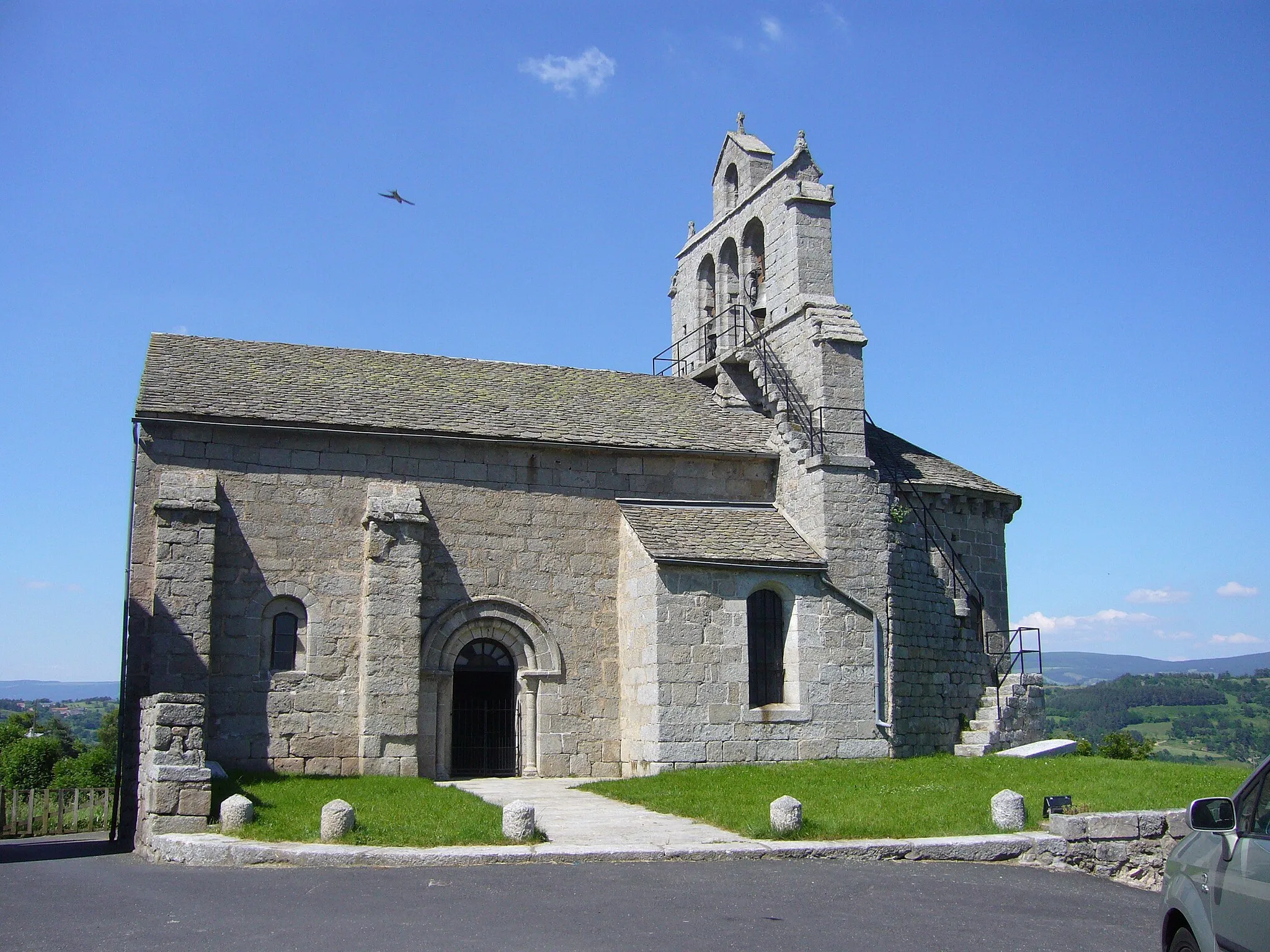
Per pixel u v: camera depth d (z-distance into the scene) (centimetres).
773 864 1730
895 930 1364
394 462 2903
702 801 2203
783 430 3216
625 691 2955
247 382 2950
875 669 2991
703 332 3744
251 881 1581
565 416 3177
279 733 2688
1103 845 1877
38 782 6988
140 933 1295
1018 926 1416
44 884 1631
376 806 2116
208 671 2603
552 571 2992
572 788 2592
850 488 3066
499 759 2928
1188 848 1060
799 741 2889
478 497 2959
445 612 2867
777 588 2972
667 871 1655
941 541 3372
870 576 3039
